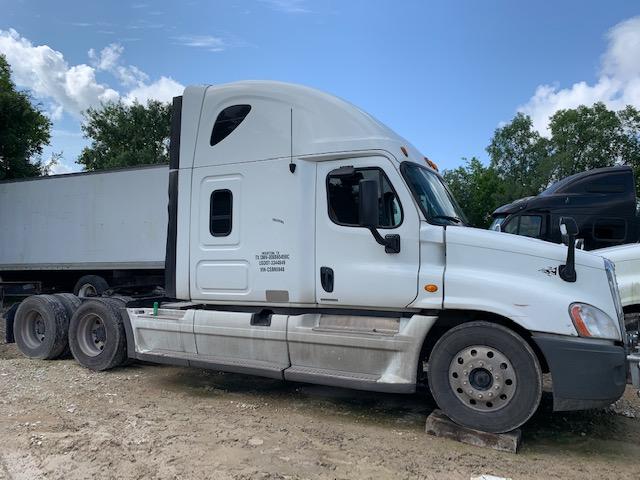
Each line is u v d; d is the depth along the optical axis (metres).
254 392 6.38
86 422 5.09
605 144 50.31
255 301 5.72
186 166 6.18
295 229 5.46
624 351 4.42
